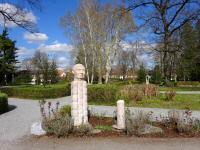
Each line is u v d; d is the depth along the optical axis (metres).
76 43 40.81
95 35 38.97
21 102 21.75
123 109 9.49
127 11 33.31
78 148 7.65
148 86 20.78
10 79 59.12
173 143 8.03
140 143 8.05
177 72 52.75
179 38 35.31
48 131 9.04
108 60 39.50
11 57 56.59
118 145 7.88
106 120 11.16
